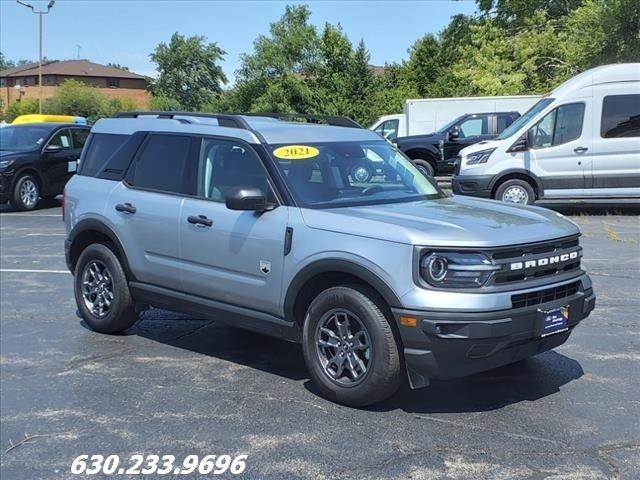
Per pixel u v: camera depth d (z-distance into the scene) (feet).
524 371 17.29
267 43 179.83
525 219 15.70
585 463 12.54
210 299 17.97
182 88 305.12
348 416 14.80
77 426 14.67
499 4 116.06
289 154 17.30
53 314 23.82
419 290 13.73
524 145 45.16
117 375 17.69
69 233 21.76
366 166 18.22
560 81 90.63
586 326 21.06
